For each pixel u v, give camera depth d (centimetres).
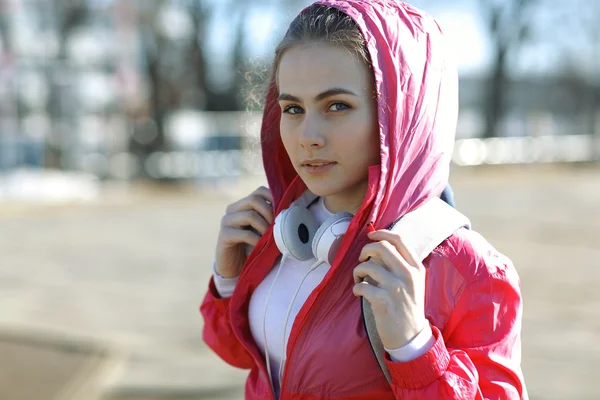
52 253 1022
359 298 162
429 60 165
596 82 3909
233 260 198
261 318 180
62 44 2028
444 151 170
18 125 1930
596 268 898
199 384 496
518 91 4022
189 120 2297
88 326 646
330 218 166
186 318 677
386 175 158
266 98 192
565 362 541
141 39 2192
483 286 154
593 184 2153
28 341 590
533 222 1319
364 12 162
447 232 160
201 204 1642
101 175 2002
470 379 146
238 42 2698
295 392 165
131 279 849
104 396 468
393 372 149
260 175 2083
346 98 159
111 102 2142
